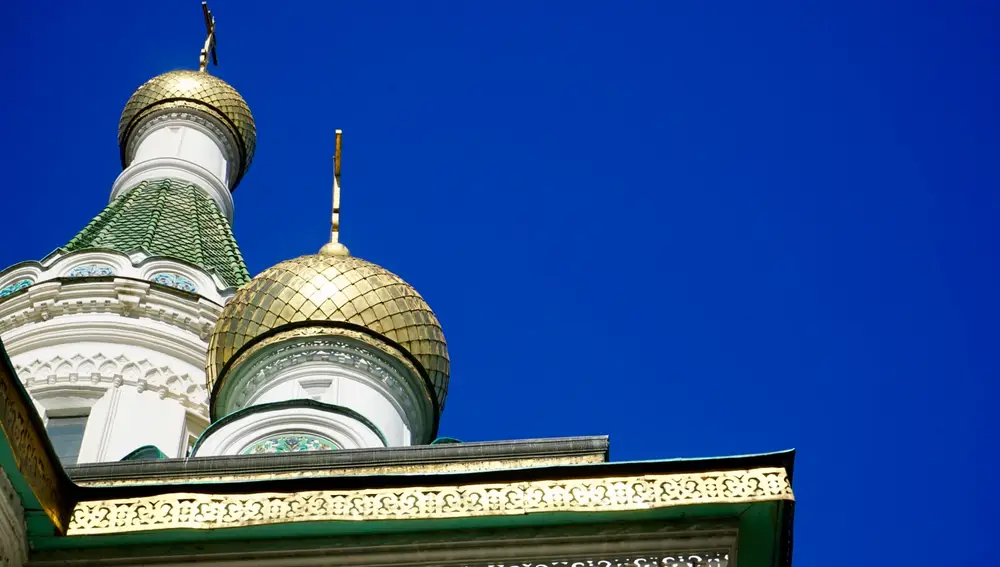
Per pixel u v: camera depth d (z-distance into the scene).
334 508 13.41
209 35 42.09
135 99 38.06
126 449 26.06
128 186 35.62
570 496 13.45
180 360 27.84
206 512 13.42
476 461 14.66
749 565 13.86
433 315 22.80
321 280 22.23
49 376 27.02
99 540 13.45
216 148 37.88
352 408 20.56
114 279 28.23
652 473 13.59
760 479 13.52
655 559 13.38
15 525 13.12
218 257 31.59
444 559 13.45
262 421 19.05
